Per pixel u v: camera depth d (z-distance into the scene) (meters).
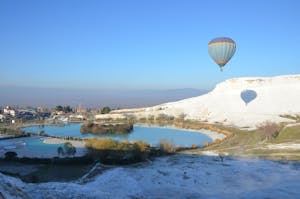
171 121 164.38
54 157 67.94
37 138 113.31
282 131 87.38
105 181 44.09
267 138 84.06
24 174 54.03
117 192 38.47
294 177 45.81
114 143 63.34
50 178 50.28
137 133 130.62
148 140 111.12
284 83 186.88
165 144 75.81
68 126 167.12
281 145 71.44
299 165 53.03
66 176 51.34
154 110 193.88
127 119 177.12
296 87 177.38
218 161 59.91
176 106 190.75
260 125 107.81
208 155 67.94
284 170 50.22
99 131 131.50
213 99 186.88
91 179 46.91
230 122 141.25
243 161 58.66
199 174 49.69
